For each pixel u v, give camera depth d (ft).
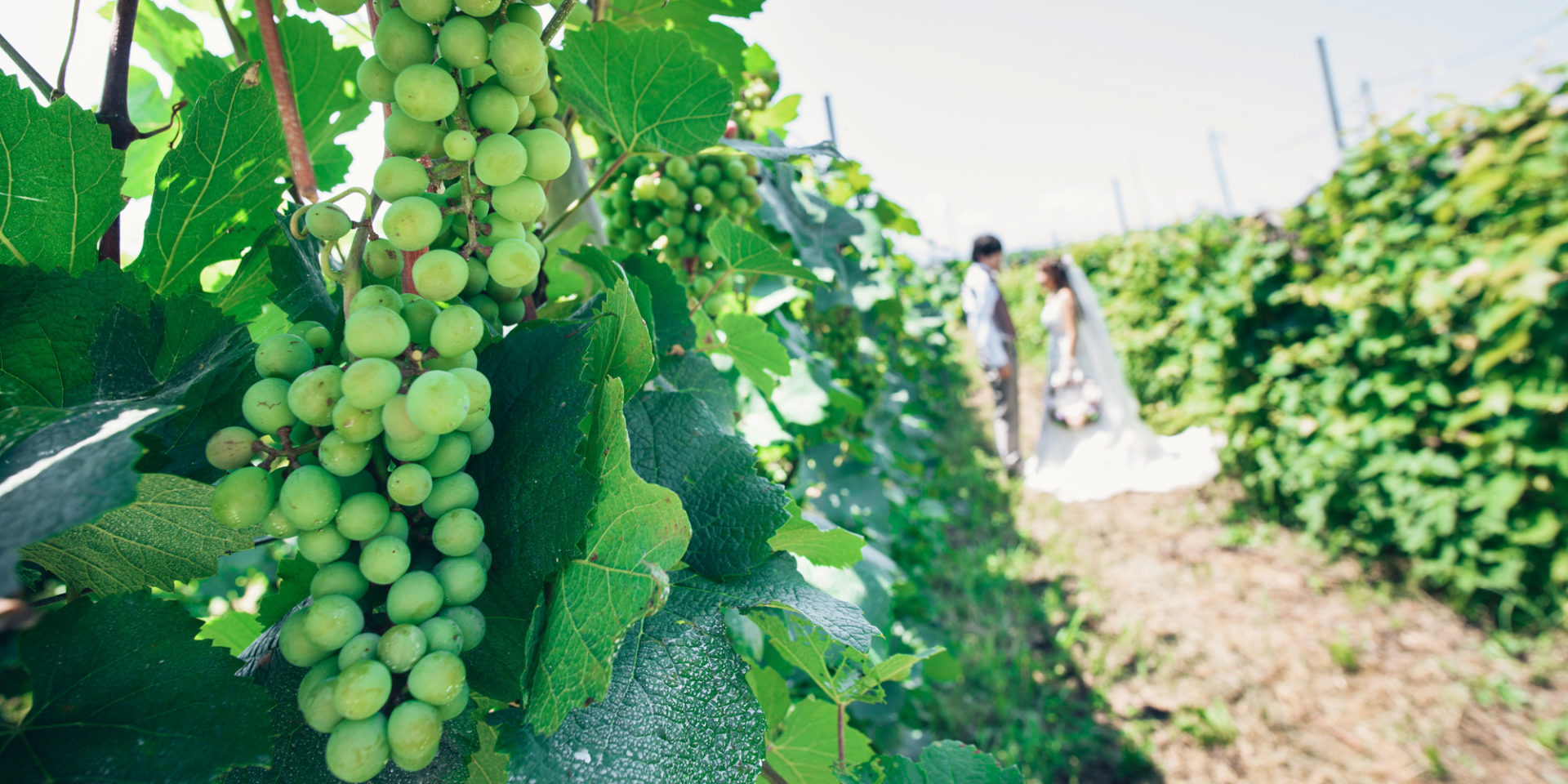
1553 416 13.99
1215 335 21.76
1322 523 18.06
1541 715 12.51
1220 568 18.34
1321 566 17.83
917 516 16.98
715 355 5.81
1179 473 21.99
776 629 2.79
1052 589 17.93
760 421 7.37
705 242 5.67
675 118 3.09
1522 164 14.56
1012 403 27.20
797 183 9.07
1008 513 23.67
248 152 2.29
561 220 3.44
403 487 1.71
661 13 4.05
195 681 1.71
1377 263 17.42
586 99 3.12
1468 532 15.33
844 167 8.74
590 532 1.84
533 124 2.32
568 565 1.86
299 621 1.70
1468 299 15.39
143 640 1.72
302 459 1.77
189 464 1.99
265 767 1.76
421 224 1.81
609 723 1.83
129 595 1.74
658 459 2.42
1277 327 20.04
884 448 14.66
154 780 1.60
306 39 3.20
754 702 1.98
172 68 3.98
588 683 1.68
